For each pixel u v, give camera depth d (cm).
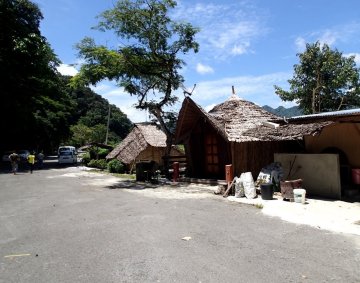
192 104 1741
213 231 858
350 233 816
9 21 3381
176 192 1564
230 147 1717
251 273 584
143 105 2262
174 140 2023
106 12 2027
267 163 1703
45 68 3753
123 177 2395
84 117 8088
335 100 2958
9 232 902
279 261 638
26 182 2119
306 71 3022
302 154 1366
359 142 1355
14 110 3462
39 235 862
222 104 2094
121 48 2086
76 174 2688
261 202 1230
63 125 5272
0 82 3278
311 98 3016
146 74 2188
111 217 1048
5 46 3347
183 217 1025
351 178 1357
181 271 601
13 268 639
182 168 2416
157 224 942
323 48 2984
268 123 1534
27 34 3506
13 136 4238
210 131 1916
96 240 802
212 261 645
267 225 905
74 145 7869
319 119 1356
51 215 1100
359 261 630
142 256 683
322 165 1302
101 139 7006
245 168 1702
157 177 2062
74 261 667
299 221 941
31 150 5028
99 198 1434
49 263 660
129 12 2041
